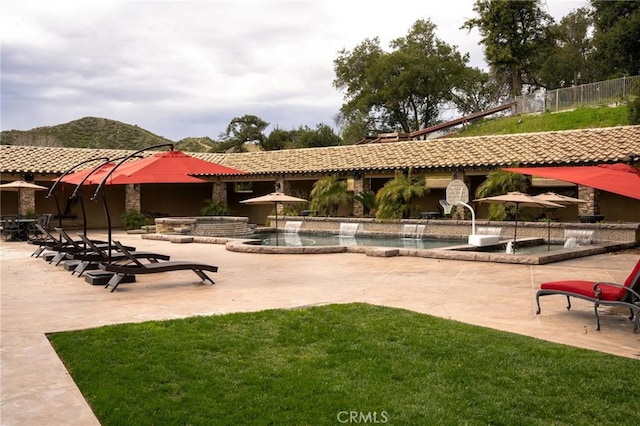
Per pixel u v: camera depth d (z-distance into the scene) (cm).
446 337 654
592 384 504
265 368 543
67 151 2978
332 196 2717
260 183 3397
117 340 637
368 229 2466
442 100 6191
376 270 1217
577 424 427
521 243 1850
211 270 1057
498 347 613
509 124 4347
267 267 1279
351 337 651
